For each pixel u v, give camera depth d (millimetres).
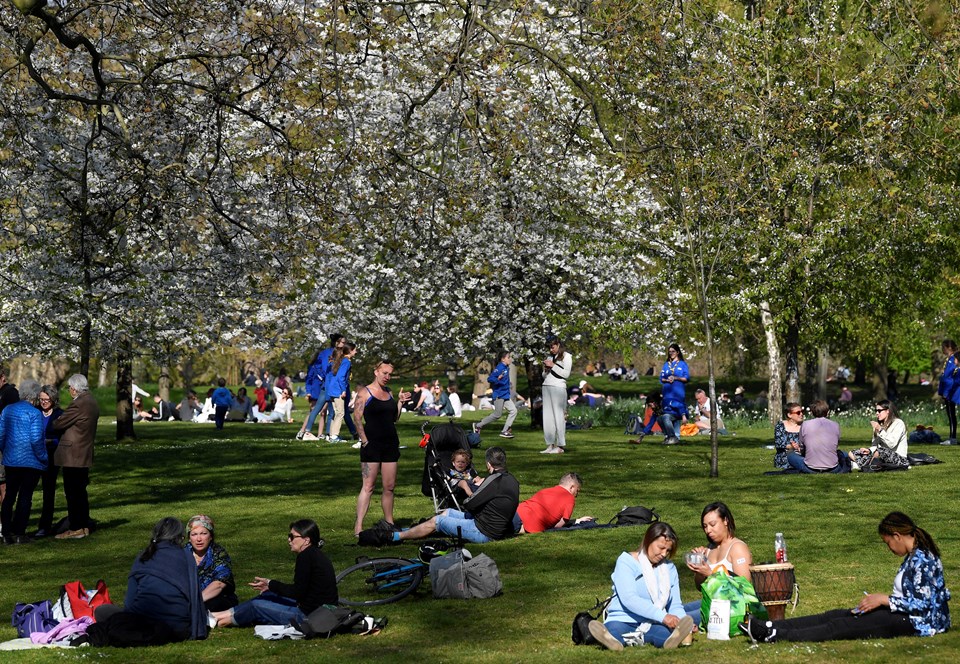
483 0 19844
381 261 31344
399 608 10680
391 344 35875
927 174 28609
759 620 8820
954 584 10711
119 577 12281
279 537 14852
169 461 23969
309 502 17922
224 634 9797
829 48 27609
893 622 8680
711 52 23266
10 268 24625
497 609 10414
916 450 23359
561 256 31688
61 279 24641
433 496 14836
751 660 8125
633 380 74500
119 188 23453
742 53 26469
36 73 17375
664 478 19688
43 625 9680
